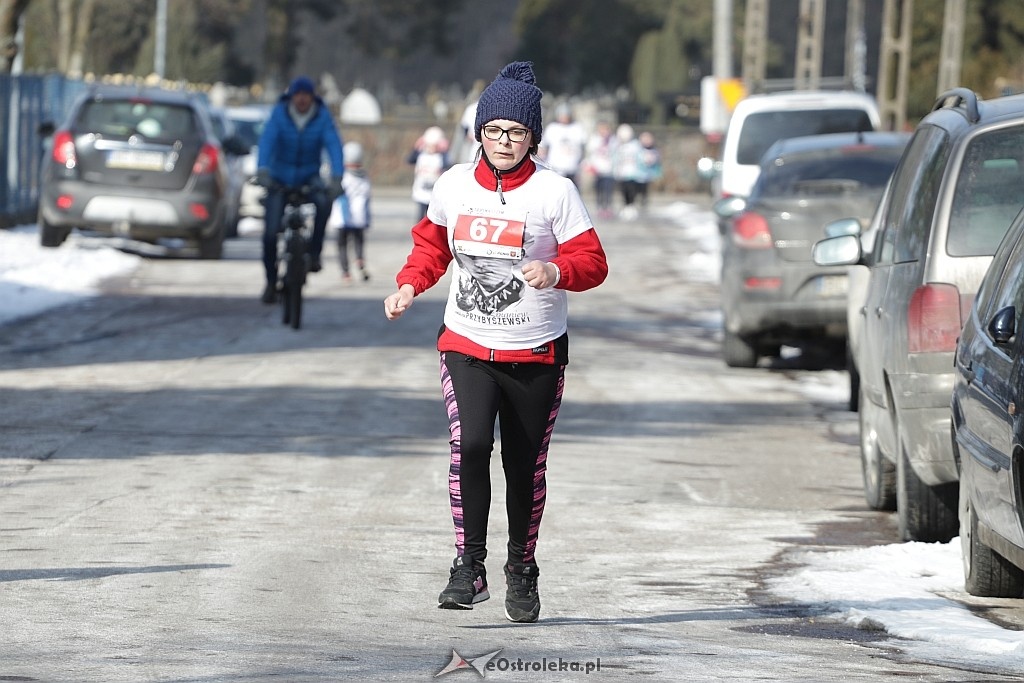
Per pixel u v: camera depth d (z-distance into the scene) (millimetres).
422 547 24266
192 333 51031
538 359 19000
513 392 19125
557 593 21891
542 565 23656
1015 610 21281
